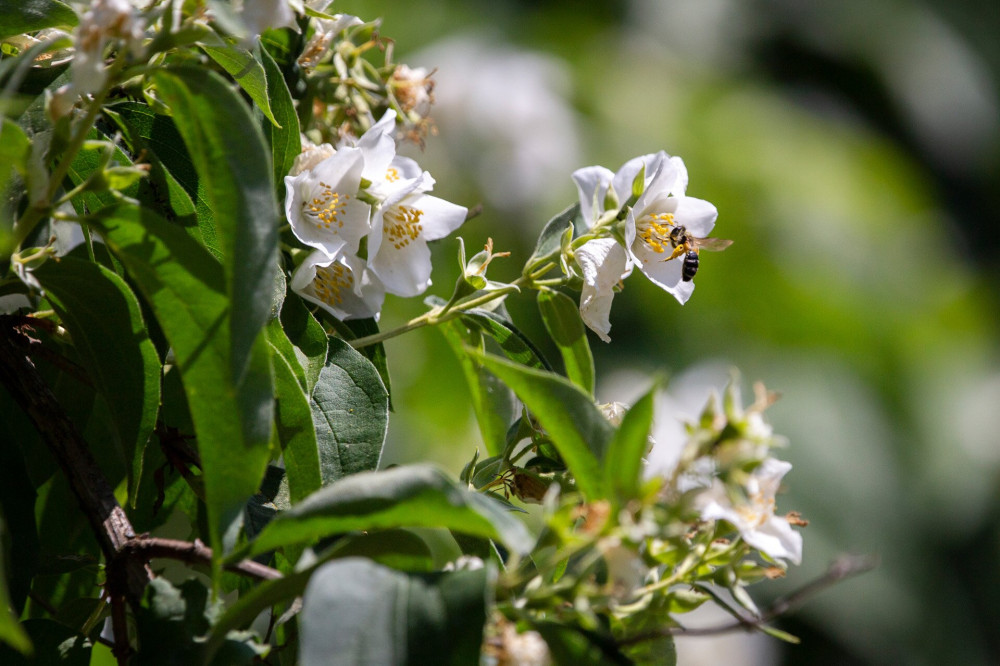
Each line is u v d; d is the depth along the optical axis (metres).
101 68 0.62
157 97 0.66
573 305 0.68
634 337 1.71
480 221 1.51
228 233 0.61
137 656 0.62
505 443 0.70
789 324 1.79
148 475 0.68
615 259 0.67
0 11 0.64
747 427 0.61
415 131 0.73
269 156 0.62
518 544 0.60
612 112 1.79
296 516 0.61
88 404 0.68
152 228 0.62
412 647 0.60
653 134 1.80
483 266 0.68
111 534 0.64
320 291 0.69
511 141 1.55
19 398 0.65
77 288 0.64
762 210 1.81
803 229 1.84
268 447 0.62
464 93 1.57
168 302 0.62
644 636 0.62
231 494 0.61
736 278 1.77
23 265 0.64
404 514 0.61
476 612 0.60
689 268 0.69
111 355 0.65
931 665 1.83
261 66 0.65
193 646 0.62
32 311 0.68
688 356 1.72
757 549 0.63
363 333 0.70
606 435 0.63
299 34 0.70
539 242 0.69
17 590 0.64
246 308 0.61
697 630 0.61
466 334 0.70
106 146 0.62
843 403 1.81
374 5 1.64
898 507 1.85
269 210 0.61
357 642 0.60
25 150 0.62
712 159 1.83
